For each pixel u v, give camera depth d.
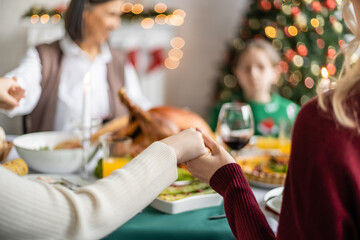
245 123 1.19
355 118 0.49
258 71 2.25
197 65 3.70
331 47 2.75
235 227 0.71
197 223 0.81
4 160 1.14
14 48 3.23
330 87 0.61
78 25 1.86
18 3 3.20
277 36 2.77
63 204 0.58
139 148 1.16
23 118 1.93
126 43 3.22
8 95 1.02
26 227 0.55
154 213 0.87
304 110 0.53
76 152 1.07
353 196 0.48
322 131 0.50
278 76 2.60
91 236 0.59
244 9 3.50
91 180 1.05
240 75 2.31
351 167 0.48
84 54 1.96
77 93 1.97
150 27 3.26
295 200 0.52
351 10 0.57
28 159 1.08
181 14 3.58
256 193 1.02
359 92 0.50
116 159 1.03
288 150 1.44
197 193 0.91
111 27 1.89
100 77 2.03
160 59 3.25
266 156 1.28
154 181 0.65
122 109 2.09
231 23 3.62
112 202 0.61
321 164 0.49
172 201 0.86
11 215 0.54
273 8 2.81
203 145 0.75
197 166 0.77
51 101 1.92
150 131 1.15
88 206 0.59
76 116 1.96
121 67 2.12
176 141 0.72
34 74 1.86
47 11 3.02
